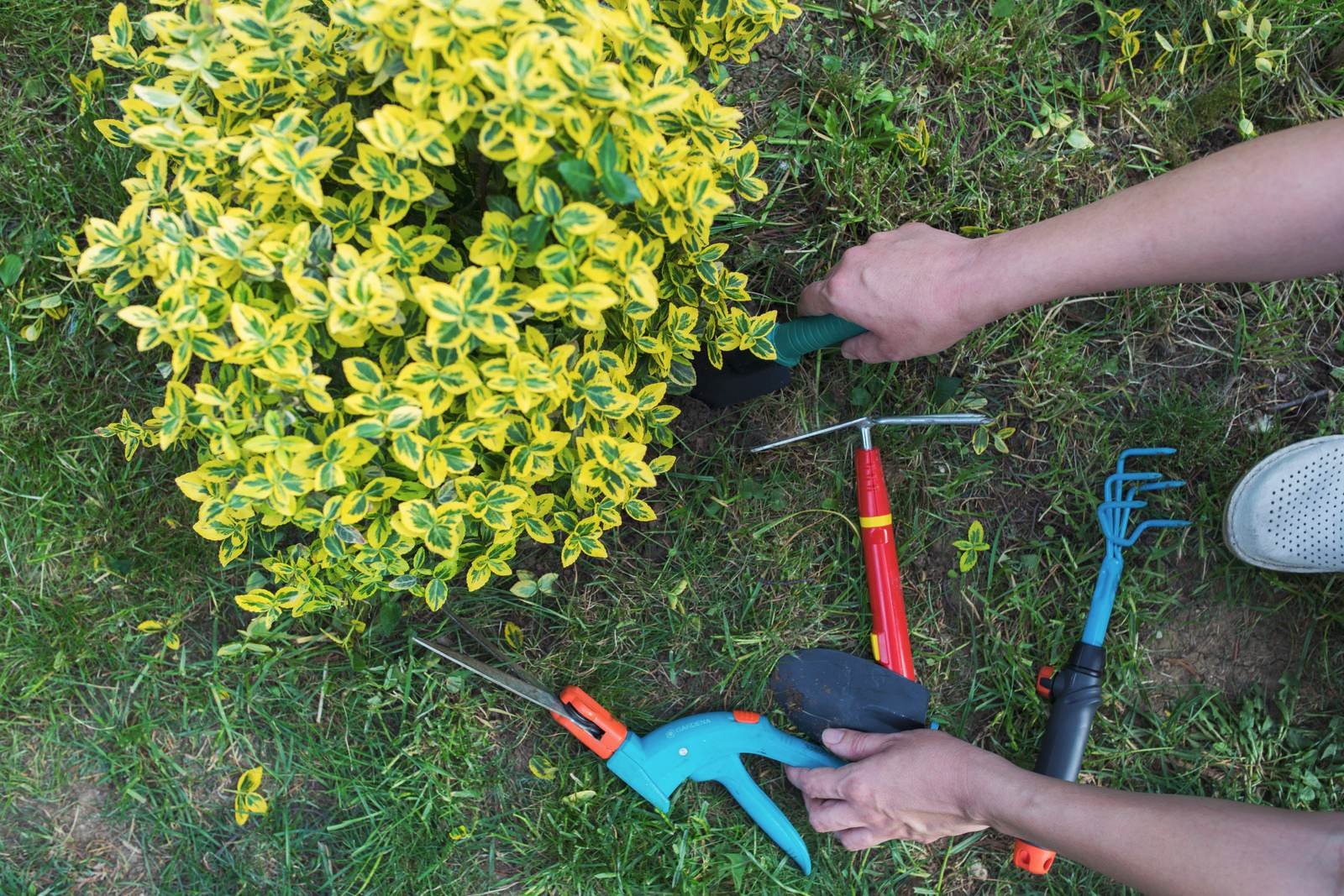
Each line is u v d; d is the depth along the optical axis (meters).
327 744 1.49
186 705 1.47
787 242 1.53
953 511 1.59
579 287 0.86
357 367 0.88
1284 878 1.05
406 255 0.91
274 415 0.93
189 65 0.89
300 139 0.86
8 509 1.43
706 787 1.55
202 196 0.88
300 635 1.48
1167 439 1.58
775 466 1.55
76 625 1.45
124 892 1.48
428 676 1.49
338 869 1.51
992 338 1.55
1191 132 1.59
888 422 1.45
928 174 1.56
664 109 0.83
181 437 1.26
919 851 1.58
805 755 1.48
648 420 1.21
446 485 1.04
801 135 1.53
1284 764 1.59
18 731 1.46
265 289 0.97
